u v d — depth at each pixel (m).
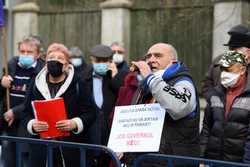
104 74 5.56
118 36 11.21
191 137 3.70
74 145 3.64
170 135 3.66
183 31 10.83
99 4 11.71
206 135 4.13
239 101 3.93
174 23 10.92
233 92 4.00
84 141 4.32
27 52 5.16
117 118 3.82
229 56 3.96
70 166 4.14
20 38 12.06
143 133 3.67
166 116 3.68
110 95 5.52
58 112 4.14
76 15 11.98
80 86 4.33
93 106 4.39
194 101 3.68
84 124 4.25
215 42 10.09
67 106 4.26
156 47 3.86
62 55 4.30
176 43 10.91
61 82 4.32
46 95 4.30
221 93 4.05
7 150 4.41
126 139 3.72
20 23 12.11
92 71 5.62
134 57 11.38
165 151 3.63
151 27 11.21
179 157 3.16
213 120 4.08
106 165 4.21
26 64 5.15
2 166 4.42
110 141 3.78
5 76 5.14
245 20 9.87
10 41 12.07
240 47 4.64
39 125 4.14
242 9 9.80
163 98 3.57
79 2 11.94
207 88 5.41
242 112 3.89
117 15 11.21
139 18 11.34
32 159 4.10
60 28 12.16
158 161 3.41
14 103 5.16
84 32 11.90
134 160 3.59
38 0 12.36
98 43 11.73
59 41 12.19
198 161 3.08
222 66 3.99
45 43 12.28
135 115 3.74
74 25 12.01
